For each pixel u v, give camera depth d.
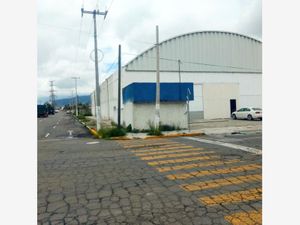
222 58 31.39
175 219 3.89
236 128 18.31
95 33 18.31
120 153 9.48
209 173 6.30
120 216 4.04
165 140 13.16
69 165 7.67
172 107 18.61
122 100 23.44
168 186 5.40
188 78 29.94
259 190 4.98
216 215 3.97
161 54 28.92
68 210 4.32
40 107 54.59
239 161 7.50
